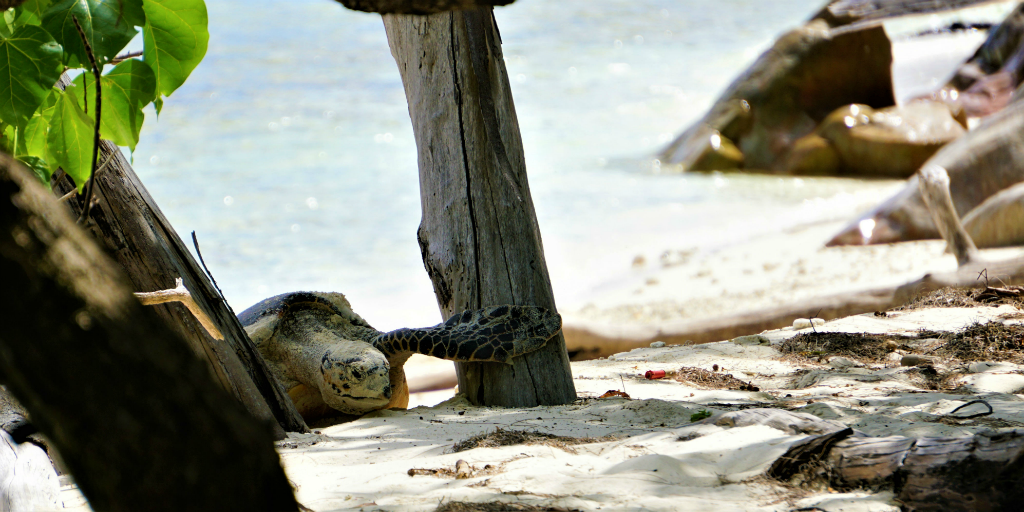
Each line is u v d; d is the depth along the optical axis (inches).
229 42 5290.4
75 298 183.2
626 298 1432.1
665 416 556.7
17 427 435.8
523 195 664.4
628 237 1930.4
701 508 347.3
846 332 925.8
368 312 1460.4
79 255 188.9
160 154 2896.2
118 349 184.7
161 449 188.1
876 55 2522.1
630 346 1122.0
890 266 1411.2
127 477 187.8
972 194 1574.8
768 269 1524.4
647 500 355.9
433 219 677.9
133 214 540.7
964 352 784.9
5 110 284.4
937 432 464.4
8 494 393.7
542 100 4005.9
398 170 2711.6
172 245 561.6
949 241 1171.3
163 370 190.5
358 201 2317.9
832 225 1839.3
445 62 655.1
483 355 642.2
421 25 661.9
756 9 7421.3
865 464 376.5
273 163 2790.4
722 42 5787.4
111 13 287.3
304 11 6422.2
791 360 833.5
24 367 179.5
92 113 328.2
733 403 618.5
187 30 315.3
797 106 2556.6
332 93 4067.4
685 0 7859.3
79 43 283.4
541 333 652.1
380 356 644.1
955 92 2657.5
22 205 183.3
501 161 594.6
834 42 2529.5
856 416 520.1
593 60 5113.2
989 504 328.2
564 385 666.2
